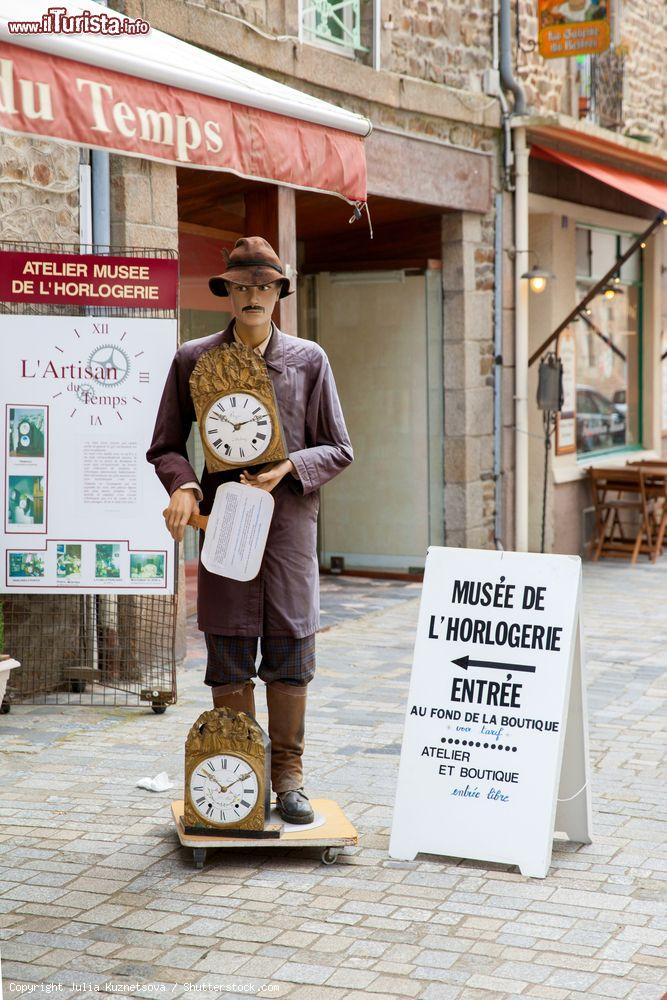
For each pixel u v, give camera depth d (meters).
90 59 5.64
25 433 6.32
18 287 6.31
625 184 11.70
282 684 4.60
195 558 9.41
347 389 11.35
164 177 7.37
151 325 6.32
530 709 4.54
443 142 10.47
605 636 8.70
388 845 4.62
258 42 8.33
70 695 6.88
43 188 6.82
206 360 4.34
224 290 4.64
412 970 3.59
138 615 6.88
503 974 3.57
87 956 3.67
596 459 13.70
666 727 6.25
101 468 6.36
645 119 14.60
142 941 3.78
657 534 13.17
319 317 11.43
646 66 14.59
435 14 10.44
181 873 4.33
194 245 9.31
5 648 6.68
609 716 6.46
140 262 6.33
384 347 11.20
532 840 4.39
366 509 11.34
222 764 4.38
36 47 5.40
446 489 11.06
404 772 4.60
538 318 12.41
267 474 4.33
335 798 5.14
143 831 4.75
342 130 7.54
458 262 10.91
